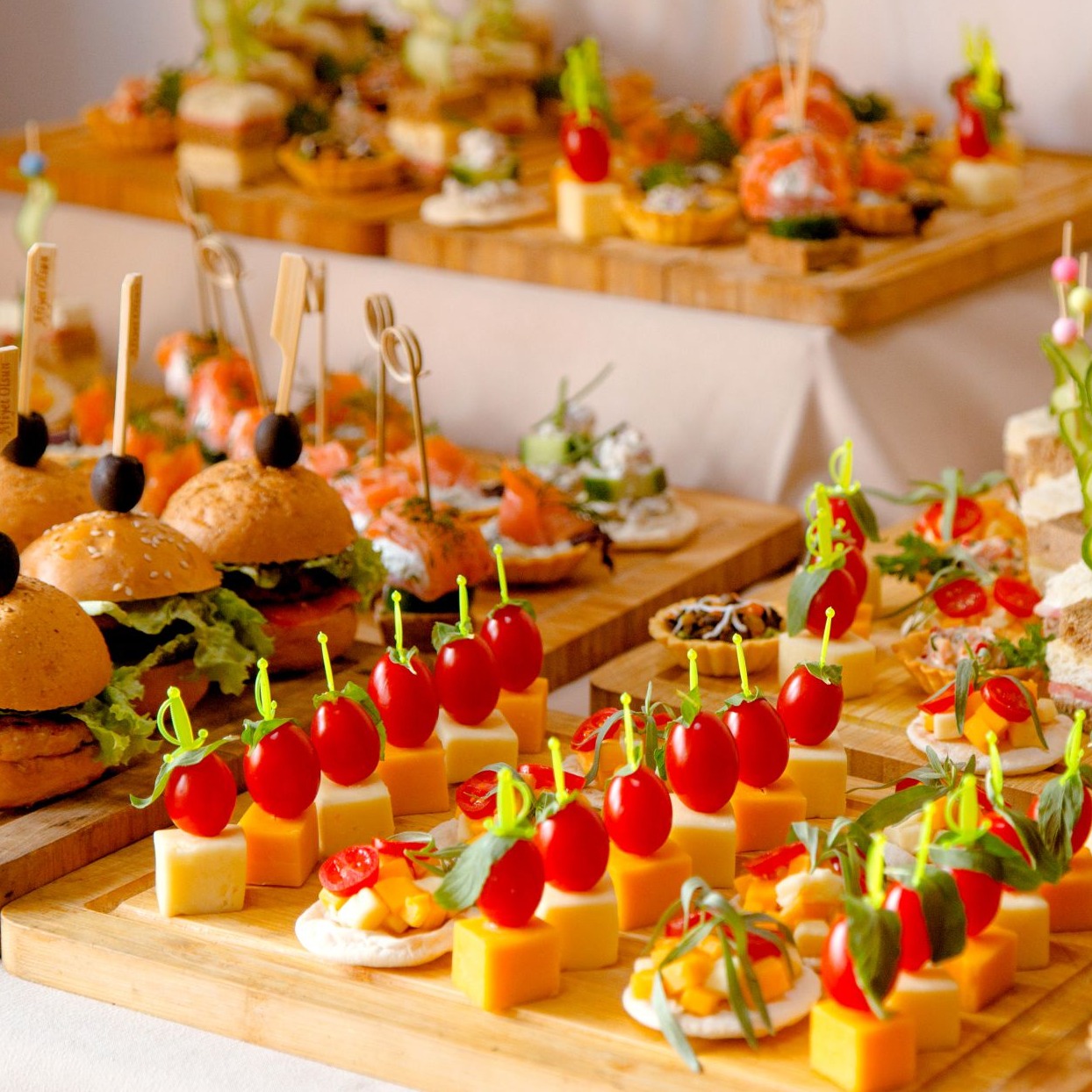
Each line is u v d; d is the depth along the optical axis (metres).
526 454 2.51
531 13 4.00
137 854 1.51
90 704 1.54
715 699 1.79
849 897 1.12
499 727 1.60
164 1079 1.23
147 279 3.32
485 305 2.91
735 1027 1.16
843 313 2.58
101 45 4.63
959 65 3.74
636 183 3.09
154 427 2.39
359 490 2.11
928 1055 1.17
